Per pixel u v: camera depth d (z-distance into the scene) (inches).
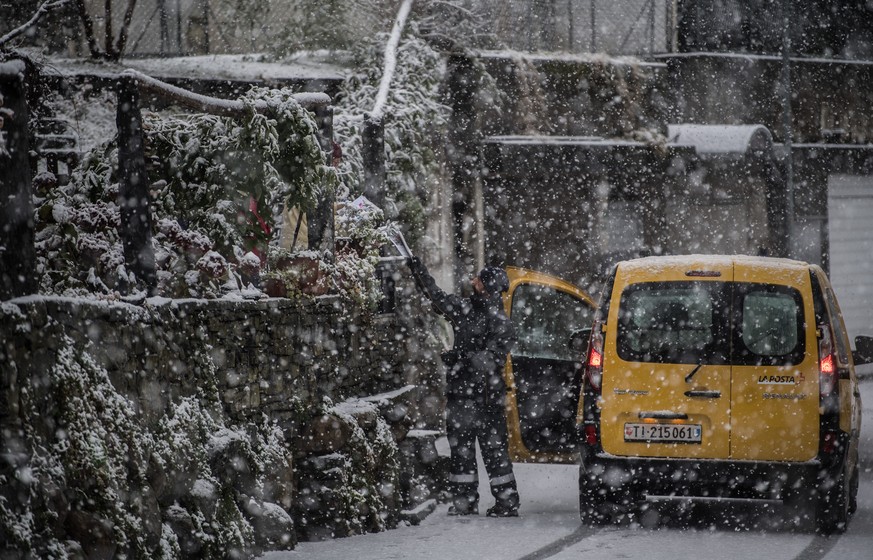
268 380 701.3
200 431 592.7
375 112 1311.5
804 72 2235.5
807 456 738.8
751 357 748.0
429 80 1428.4
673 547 675.4
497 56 1774.1
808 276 767.7
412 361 971.3
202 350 611.5
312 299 767.7
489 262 1820.9
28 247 461.4
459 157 1673.2
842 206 2288.4
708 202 2018.9
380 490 772.6
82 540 457.4
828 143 2274.9
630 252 1961.1
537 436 900.6
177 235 648.4
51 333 461.7
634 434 753.6
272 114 748.6
